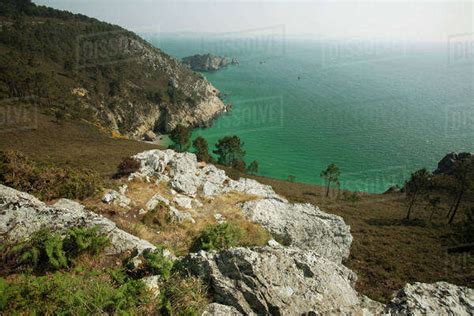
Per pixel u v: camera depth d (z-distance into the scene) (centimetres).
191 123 18350
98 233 1138
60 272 947
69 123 10825
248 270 935
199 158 8294
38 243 1001
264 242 2345
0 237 1032
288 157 15125
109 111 14500
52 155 7000
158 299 843
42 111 11050
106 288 841
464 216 6644
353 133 19350
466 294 1052
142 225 1873
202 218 2392
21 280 870
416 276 2998
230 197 3050
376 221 5600
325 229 2956
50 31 16950
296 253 1084
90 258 1030
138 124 15712
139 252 1069
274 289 909
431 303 988
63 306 763
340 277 1065
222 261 970
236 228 1903
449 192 8256
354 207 6738
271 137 17862
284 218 2886
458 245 4041
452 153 11244
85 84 14762
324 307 909
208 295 891
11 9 18600
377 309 973
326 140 17900
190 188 2936
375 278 2831
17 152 2075
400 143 17862
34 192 1822
